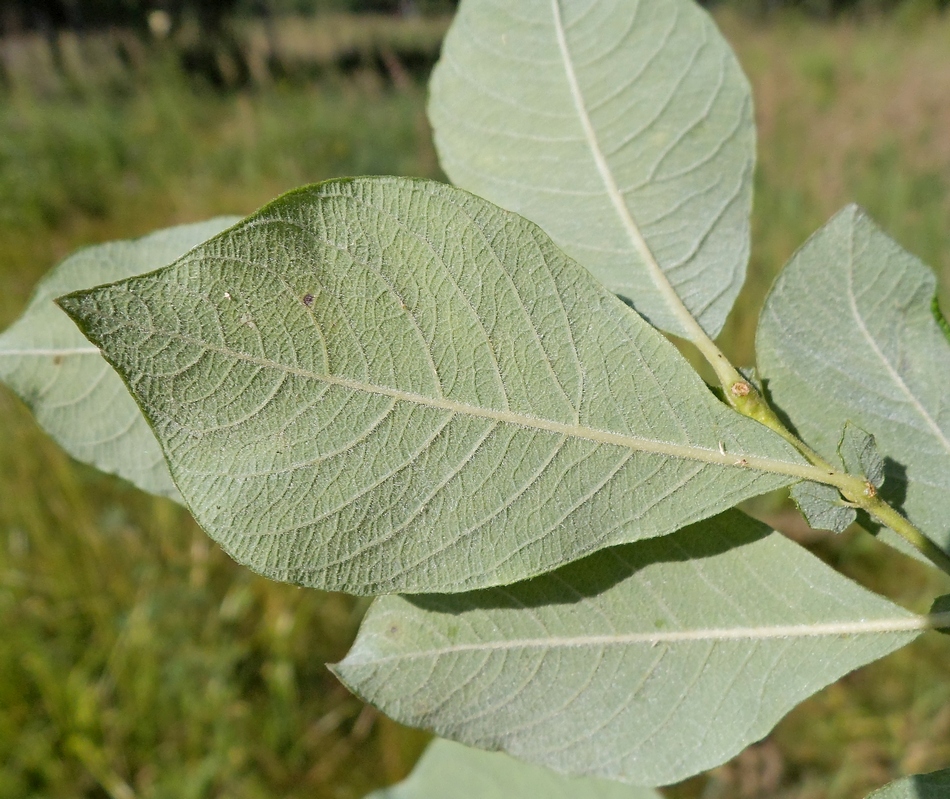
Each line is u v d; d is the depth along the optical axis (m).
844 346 0.13
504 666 0.12
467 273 0.11
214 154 1.07
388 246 0.11
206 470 0.11
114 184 0.97
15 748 0.42
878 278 0.13
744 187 0.14
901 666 0.44
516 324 0.11
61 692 0.43
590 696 0.12
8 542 0.47
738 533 0.12
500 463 0.11
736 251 0.14
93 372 0.15
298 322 0.11
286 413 0.11
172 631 0.45
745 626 0.12
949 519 0.12
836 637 0.12
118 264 0.15
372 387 0.11
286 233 0.11
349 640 0.47
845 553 0.46
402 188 0.11
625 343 0.11
